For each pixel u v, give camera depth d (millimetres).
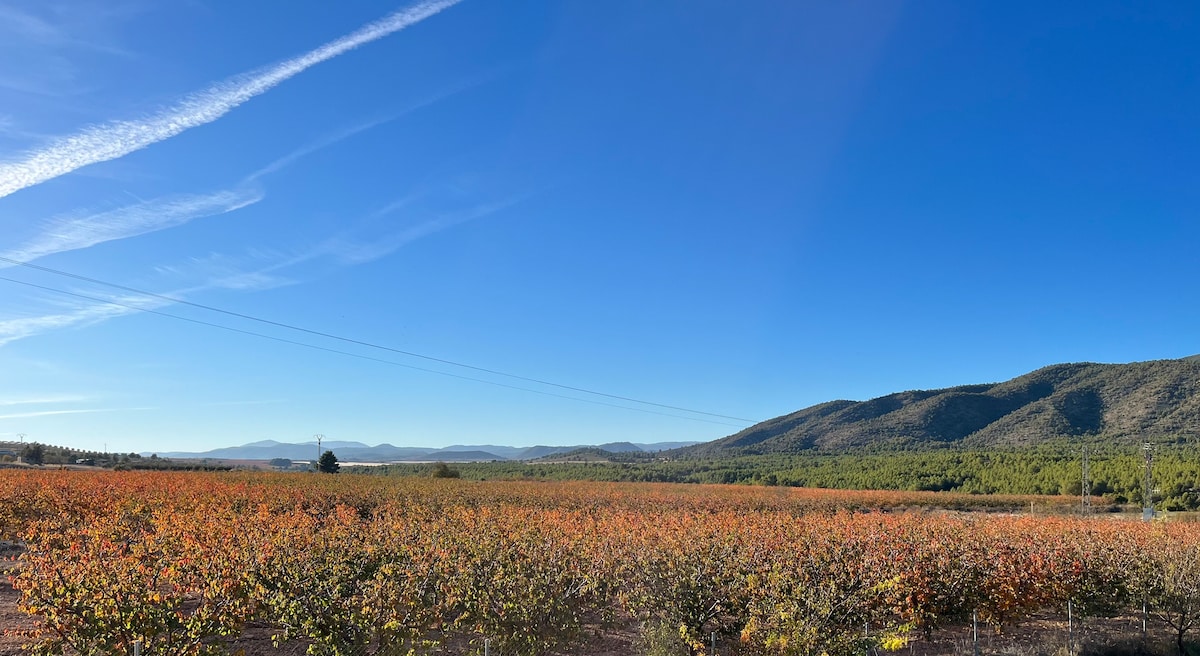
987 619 14602
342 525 19562
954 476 85750
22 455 82312
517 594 11062
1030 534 19578
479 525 19375
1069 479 75125
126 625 8633
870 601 12625
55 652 8797
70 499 25688
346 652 8656
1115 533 20969
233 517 19281
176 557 13039
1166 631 17094
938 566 14516
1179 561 16219
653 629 11789
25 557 12180
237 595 10086
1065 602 16031
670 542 14984
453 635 12508
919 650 14320
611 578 13898
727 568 12984
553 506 41875
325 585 9711
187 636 9086
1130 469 73250
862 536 17438
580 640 12227
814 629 10375
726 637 12461
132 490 30172
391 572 10266
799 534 18219
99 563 10500
